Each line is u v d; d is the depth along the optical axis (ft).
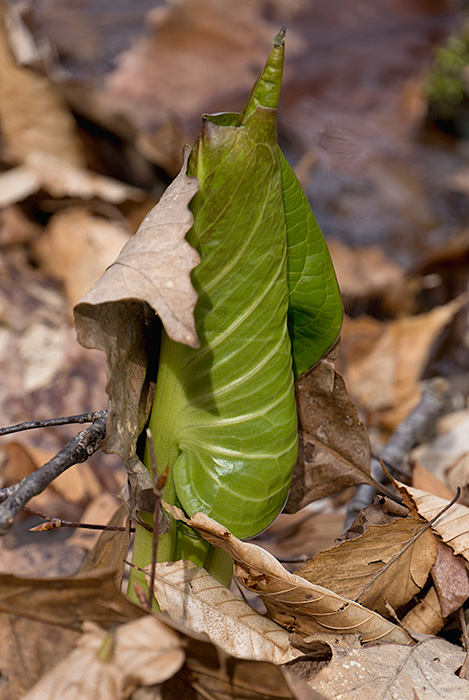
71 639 2.54
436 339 4.55
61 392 3.70
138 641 2.49
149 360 2.65
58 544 3.14
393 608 2.75
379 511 2.80
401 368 4.24
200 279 2.57
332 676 2.63
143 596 2.58
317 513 3.25
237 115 2.56
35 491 2.53
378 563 2.72
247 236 2.56
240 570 2.65
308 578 2.72
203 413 2.62
